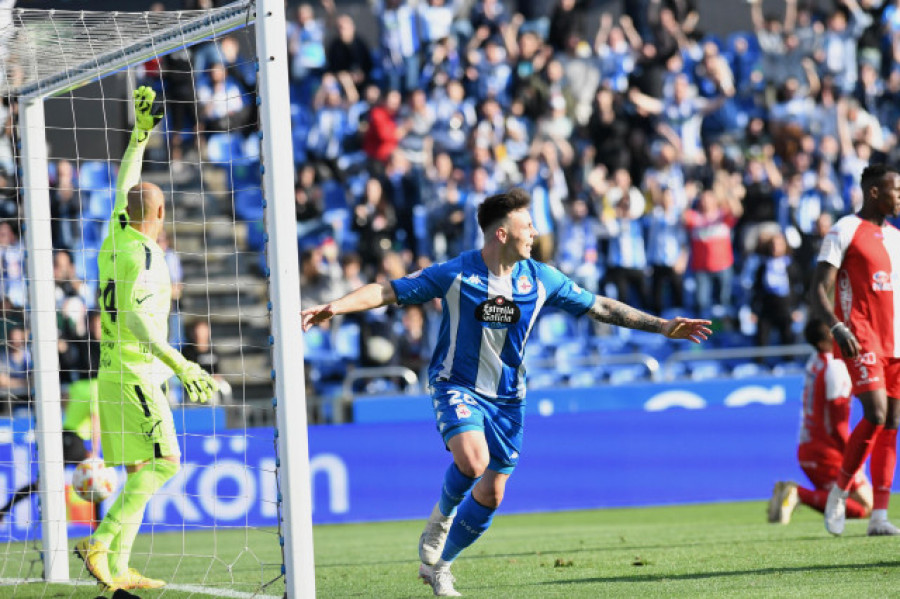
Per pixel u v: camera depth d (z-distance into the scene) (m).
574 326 56.53
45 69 23.72
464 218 56.69
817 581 18.36
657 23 63.38
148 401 20.83
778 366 56.97
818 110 63.78
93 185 50.59
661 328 18.08
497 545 29.61
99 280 21.22
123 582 21.08
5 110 26.28
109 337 21.00
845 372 31.70
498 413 17.77
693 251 57.66
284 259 16.86
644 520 39.00
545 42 64.06
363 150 58.44
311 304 52.97
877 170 25.81
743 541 27.02
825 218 60.09
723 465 45.31
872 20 66.94
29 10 20.69
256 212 57.91
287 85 17.22
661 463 44.97
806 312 58.62
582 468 44.50
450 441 17.20
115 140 51.06
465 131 59.41
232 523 40.62
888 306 25.86
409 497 43.12
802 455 32.59
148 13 20.47
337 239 57.03
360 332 52.28
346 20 61.38
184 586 21.80
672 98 62.19
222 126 57.97
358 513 42.75
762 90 64.12
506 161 58.31
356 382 51.97
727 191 59.91
